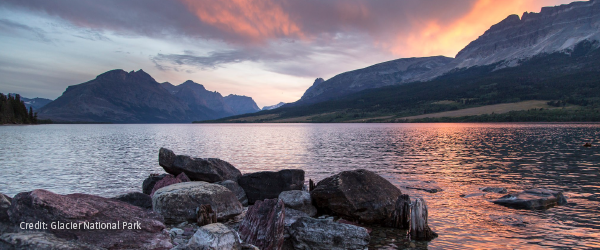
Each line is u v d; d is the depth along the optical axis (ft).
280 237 33.81
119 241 29.45
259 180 62.39
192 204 45.78
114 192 76.43
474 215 53.47
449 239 42.63
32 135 350.84
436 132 389.80
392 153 162.40
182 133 469.98
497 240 42.11
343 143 235.20
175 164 63.36
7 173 101.60
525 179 88.43
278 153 167.22
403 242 41.55
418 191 72.74
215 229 27.50
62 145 222.69
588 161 123.24
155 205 45.96
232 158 144.77
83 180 91.35
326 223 39.14
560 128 417.69
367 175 53.52
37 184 84.94
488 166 113.80
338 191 50.26
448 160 131.75
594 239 42.14
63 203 31.01
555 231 45.37
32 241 25.07
